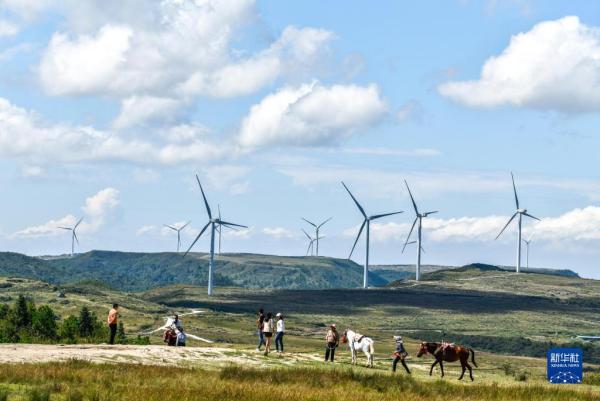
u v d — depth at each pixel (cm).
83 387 4022
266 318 6775
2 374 4216
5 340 12631
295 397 4041
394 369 6438
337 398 4147
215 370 5381
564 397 4941
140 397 3722
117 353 5953
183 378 4588
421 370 7150
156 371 4878
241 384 4469
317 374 5275
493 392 5009
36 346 6194
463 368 6419
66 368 4628
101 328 13062
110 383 4181
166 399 3694
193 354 6319
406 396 4531
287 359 6594
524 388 5319
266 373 5141
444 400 4491
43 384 4078
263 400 3884
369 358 6681
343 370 5697
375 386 5044
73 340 12175
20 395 3728
